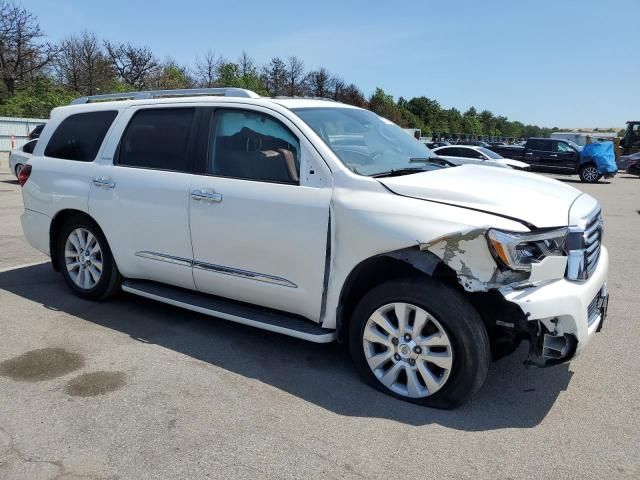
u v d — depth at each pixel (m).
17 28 46.44
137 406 3.35
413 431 3.11
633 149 29.75
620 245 8.68
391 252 3.30
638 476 2.73
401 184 3.45
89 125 5.08
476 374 3.18
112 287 5.02
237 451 2.90
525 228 3.08
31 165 5.41
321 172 3.65
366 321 3.51
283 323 3.84
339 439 3.02
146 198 4.45
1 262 6.66
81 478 2.68
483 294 3.22
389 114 62.91
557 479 2.70
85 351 4.13
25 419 3.19
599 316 3.57
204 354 4.12
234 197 3.93
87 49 50.81
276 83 53.12
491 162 17.66
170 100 4.54
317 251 3.60
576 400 3.50
